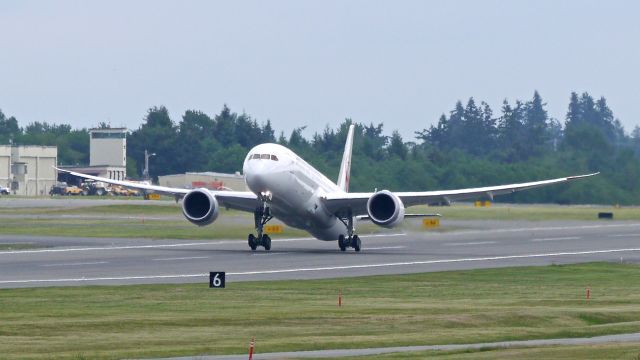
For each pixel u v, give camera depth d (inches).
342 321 5497.1
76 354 4475.9
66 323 5305.1
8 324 5255.9
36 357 4379.9
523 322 5615.2
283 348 4692.4
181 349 4616.1
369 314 5753.0
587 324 5703.7
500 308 6102.4
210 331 5142.7
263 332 5132.9
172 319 5477.4
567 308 6151.6
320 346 4751.5
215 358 4448.8
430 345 4847.4
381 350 4672.7
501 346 4749.0
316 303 6309.1
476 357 4360.2
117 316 5585.6
